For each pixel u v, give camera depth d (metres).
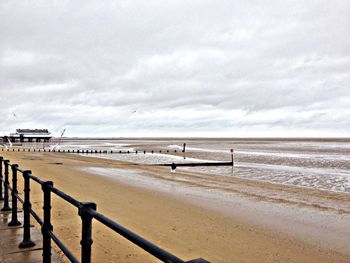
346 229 8.50
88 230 2.45
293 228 8.54
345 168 29.12
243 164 33.44
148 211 9.67
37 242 4.87
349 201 12.70
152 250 1.60
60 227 7.12
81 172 20.19
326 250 6.85
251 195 13.82
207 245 6.77
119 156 49.25
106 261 5.33
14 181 5.70
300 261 6.15
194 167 29.75
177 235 7.34
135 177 19.50
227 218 9.33
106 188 13.87
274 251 6.64
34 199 9.84
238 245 6.88
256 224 8.81
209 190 15.02
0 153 39.88
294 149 79.94
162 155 51.88
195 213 9.77
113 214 8.99
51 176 16.36
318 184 19.08
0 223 5.89
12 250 4.54
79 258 5.20
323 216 10.02
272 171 26.20
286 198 13.25
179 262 1.40
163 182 17.55
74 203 2.63
